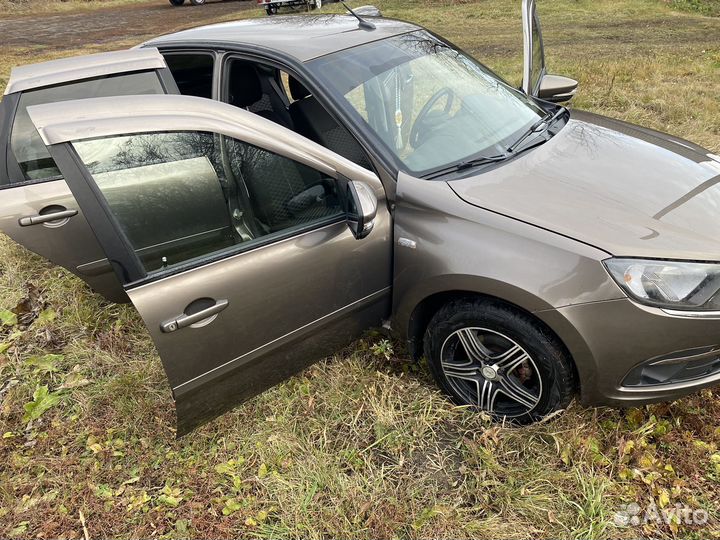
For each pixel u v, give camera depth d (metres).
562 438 2.27
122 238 1.79
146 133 1.84
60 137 1.67
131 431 2.58
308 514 2.13
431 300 2.40
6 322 3.34
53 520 2.21
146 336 3.14
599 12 14.73
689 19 13.29
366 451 2.38
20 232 2.74
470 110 2.79
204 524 2.14
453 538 2.00
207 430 2.53
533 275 2.02
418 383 2.66
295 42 2.74
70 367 2.99
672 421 2.38
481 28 13.40
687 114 5.77
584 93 6.62
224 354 2.09
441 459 2.31
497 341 2.26
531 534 2.00
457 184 2.29
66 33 14.99
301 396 2.64
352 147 2.65
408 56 2.89
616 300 1.94
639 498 2.09
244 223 2.10
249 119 2.09
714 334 1.94
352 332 2.55
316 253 2.21
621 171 2.42
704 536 1.95
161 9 20.58
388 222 2.38
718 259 1.96
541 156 2.53
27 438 2.59
